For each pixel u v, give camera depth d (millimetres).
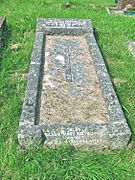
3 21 2871
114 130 1564
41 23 2871
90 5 4844
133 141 1639
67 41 2764
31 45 2705
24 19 3350
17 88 2018
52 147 1568
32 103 1715
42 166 1438
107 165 1473
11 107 1806
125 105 1941
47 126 1560
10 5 4016
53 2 4543
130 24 3539
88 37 2766
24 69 2303
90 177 1396
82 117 1733
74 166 1442
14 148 1510
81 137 1549
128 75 2314
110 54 2678
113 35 3162
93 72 2236
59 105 1819
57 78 2117
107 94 1886
